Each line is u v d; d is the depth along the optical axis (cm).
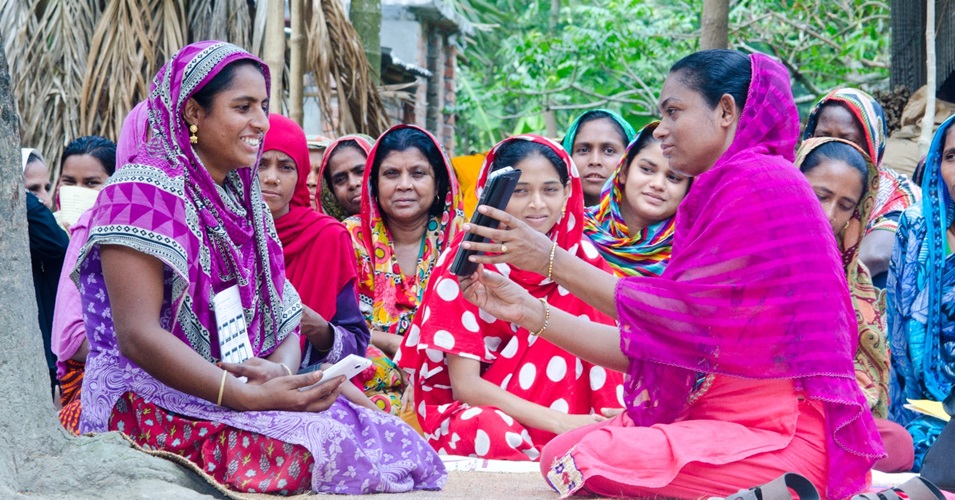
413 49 1403
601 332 347
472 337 443
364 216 560
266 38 736
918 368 461
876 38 1252
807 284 308
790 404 319
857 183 442
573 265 325
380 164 547
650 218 531
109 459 297
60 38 784
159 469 302
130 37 780
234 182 372
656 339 318
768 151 326
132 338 330
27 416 295
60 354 435
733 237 310
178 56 353
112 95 775
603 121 599
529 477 384
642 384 328
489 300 342
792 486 291
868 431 318
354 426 356
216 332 358
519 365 449
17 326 297
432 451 362
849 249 456
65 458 296
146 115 378
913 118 695
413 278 558
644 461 319
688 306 313
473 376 442
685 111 331
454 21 1484
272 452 340
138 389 346
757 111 323
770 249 308
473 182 726
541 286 454
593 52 1389
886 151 693
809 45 1310
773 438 317
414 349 475
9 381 293
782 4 1312
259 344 376
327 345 450
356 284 494
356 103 841
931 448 357
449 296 445
